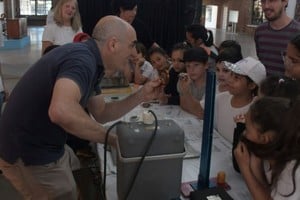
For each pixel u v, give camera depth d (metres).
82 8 3.30
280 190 0.90
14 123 1.17
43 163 1.21
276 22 2.15
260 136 0.91
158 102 2.14
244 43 3.05
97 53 1.12
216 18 4.06
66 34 2.69
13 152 1.20
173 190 1.03
